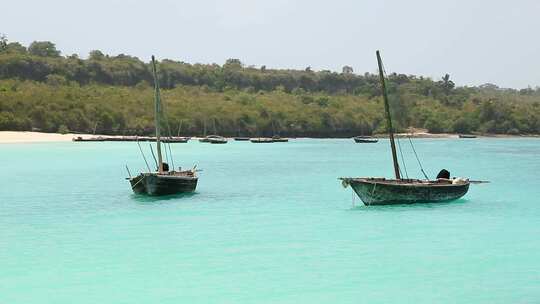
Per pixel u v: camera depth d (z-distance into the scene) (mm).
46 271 23000
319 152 108500
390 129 38844
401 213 35438
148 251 26125
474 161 86438
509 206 38781
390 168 72438
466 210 36969
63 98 166000
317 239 28609
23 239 28500
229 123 183875
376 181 37094
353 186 36531
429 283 21609
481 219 33875
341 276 22422
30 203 39719
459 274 22750
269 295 20203
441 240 28500
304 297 20031
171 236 29250
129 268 23406
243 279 22016
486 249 26656
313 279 22047
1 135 133625
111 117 161625
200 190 47312
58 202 40125
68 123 154500
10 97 155125
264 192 46281
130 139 137375
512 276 22453
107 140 135000
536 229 31141
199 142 148500
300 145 141000
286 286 21156
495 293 20516
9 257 25031
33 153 93625
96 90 189250
